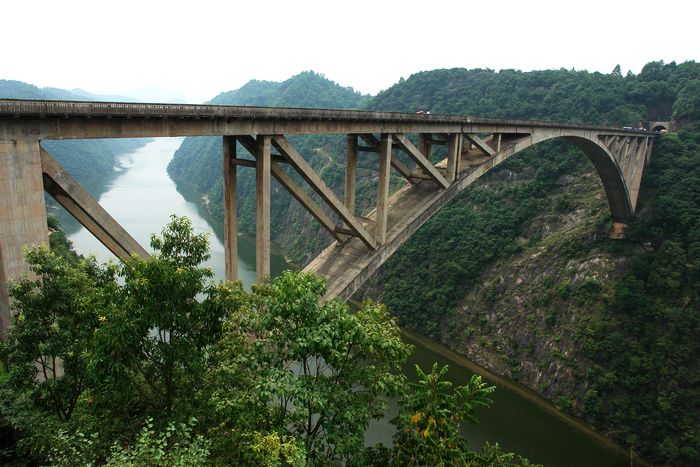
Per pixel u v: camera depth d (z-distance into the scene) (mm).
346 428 9094
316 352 8961
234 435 7895
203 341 9539
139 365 8883
